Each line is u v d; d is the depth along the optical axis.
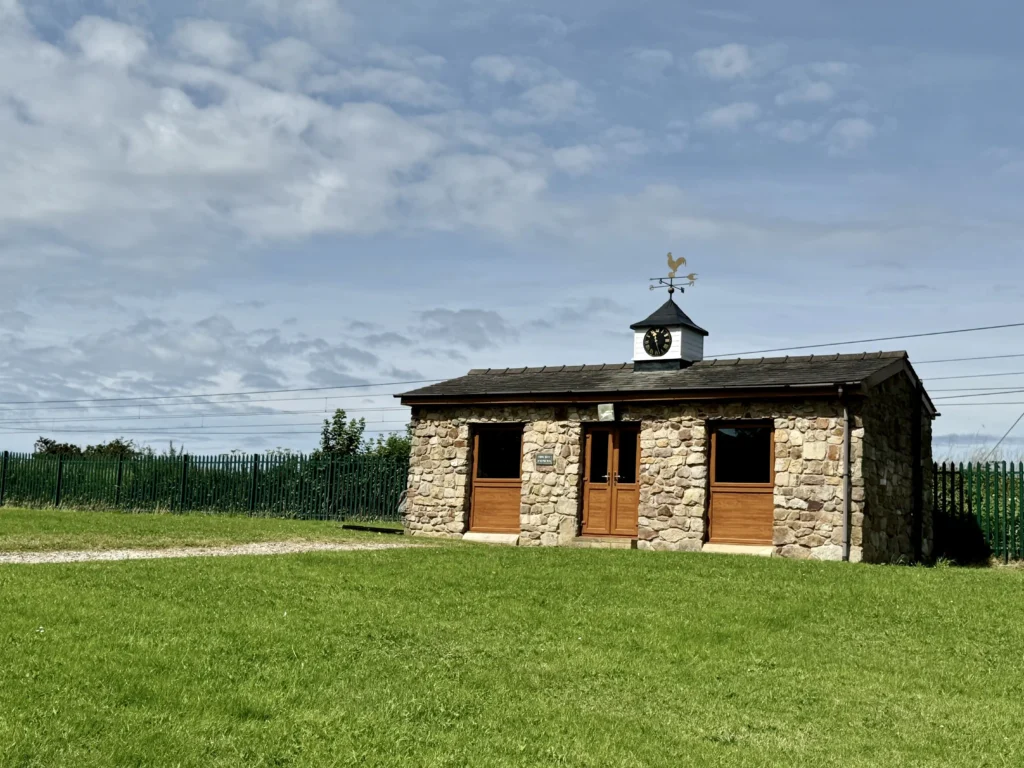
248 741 7.02
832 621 11.84
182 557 15.18
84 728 7.00
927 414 23.45
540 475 21.67
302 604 11.57
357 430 38.12
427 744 7.23
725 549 19.36
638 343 22.59
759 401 19.44
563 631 10.93
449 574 14.04
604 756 7.22
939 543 22.69
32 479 34.75
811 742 7.79
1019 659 10.45
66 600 10.91
